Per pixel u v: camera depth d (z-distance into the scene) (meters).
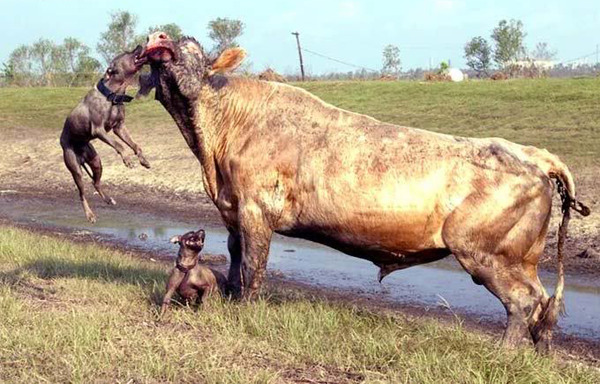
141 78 8.54
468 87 29.23
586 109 23.69
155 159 23.80
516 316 7.52
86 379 6.60
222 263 13.30
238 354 7.34
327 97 30.47
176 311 8.55
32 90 40.09
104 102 9.83
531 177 7.52
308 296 10.25
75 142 10.13
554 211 15.18
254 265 8.34
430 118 25.58
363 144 7.89
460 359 7.02
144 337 7.60
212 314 8.27
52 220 18.22
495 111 25.08
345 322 8.14
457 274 12.58
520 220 7.50
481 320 10.09
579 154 19.34
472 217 7.50
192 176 21.47
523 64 52.88
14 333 7.51
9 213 19.31
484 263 7.55
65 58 54.66
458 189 7.54
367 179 7.76
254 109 8.40
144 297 9.18
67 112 34.62
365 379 6.72
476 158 7.60
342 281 12.25
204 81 8.43
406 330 7.87
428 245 7.72
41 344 7.32
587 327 9.84
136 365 6.88
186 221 17.55
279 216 8.21
